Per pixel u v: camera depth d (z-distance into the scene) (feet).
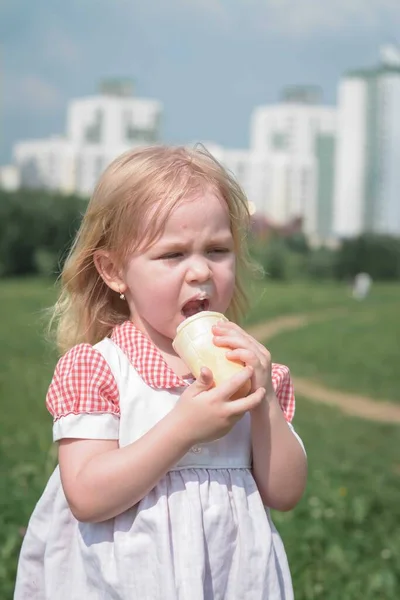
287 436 10.36
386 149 391.04
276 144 424.87
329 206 403.75
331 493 28.37
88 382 10.31
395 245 281.54
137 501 9.82
